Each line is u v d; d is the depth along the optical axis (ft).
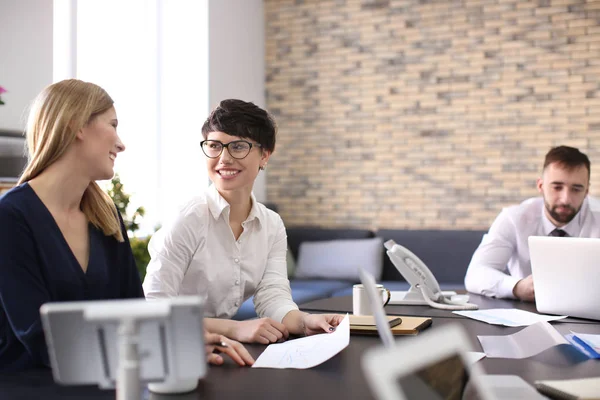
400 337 5.77
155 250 6.63
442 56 17.76
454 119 17.66
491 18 17.35
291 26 19.16
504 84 17.26
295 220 19.15
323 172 18.86
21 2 11.44
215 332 5.78
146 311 3.03
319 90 18.89
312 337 5.52
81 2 14.21
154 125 16.58
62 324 3.24
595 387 3.91
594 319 6.91
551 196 9.23
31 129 5.31
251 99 18.69
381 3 18.28
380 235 17.58
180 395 3.99
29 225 5.02
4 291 4.82
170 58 16.76
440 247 16.89
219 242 6.89
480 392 2.84
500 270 9.65
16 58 11.30
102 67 14.87
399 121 18.13
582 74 16.69
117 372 3.32
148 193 16.40
